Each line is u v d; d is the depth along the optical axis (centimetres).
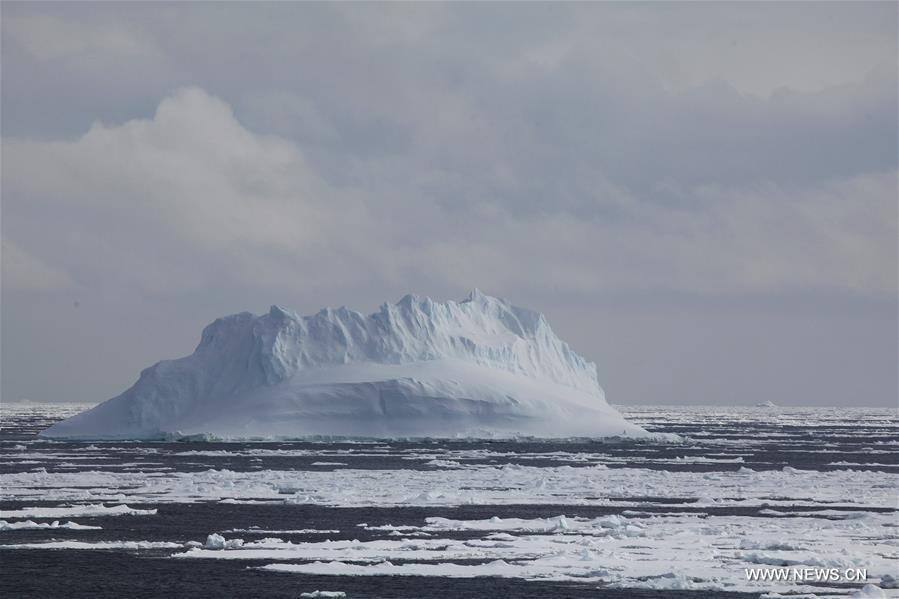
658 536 17738
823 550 16338
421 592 13812
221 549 16812
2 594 13975
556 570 14975
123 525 19650
